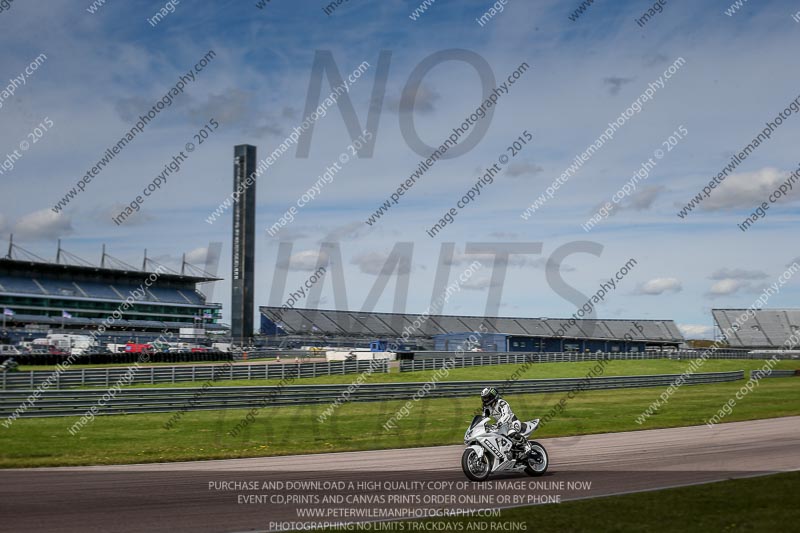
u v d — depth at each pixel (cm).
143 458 2223
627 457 2252
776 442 2666
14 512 1365
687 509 1361
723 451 2398
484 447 1784
